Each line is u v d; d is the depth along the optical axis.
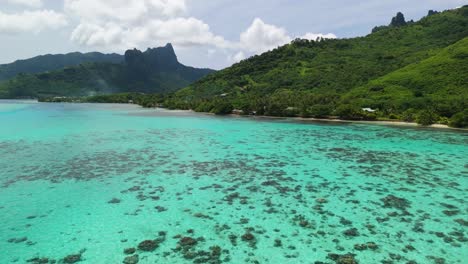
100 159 34.03
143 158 34.81
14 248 15.84
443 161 34.59
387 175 29.09
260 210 20.77
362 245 16.27
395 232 17.69
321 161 34.38
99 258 14.98
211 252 15.59
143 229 17.97
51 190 24.06
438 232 17.66
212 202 22.09
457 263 14.57
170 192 24.02
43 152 37.12
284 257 15.18
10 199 22.17
